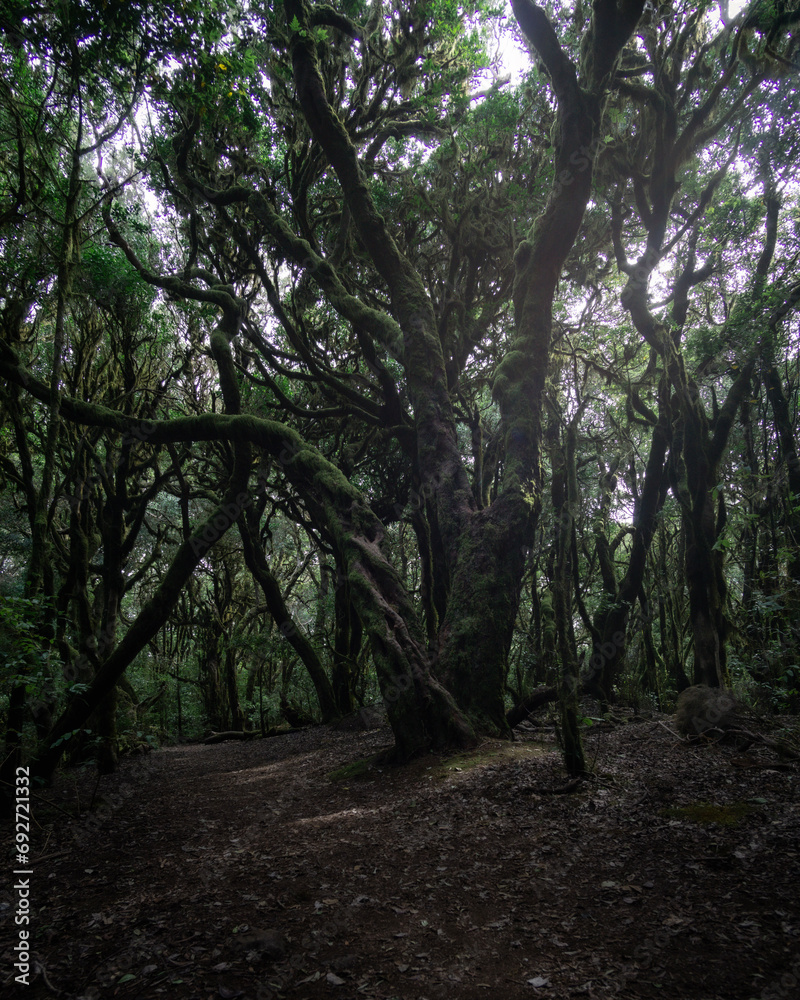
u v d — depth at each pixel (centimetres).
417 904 459
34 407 1630
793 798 595
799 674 1130
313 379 1638
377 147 1527
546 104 1456
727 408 1105
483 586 1072
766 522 1393
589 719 722
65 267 946
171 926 450
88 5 829
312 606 2914
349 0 1354
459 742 957
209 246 1755
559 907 434
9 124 1076
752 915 389
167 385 1712
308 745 1593
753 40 1090
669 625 1680
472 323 1611
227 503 1266
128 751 1705
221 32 924
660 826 559
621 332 1686
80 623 1325
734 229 1293
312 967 378
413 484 1502
